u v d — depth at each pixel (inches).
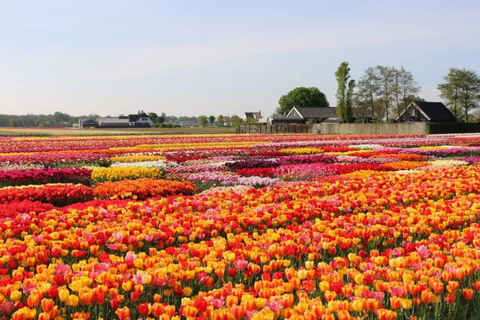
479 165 650.8
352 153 960.3
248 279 217.5
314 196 414.6
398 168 725.3
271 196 406.6
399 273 196.9
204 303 158.9
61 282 188.7
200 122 6373.0
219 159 911.7
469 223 327.9
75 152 1111.0
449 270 196.2
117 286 181.5
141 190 471.5
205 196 405.7
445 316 191.5
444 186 446.9
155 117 7190.0
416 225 279.4
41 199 445.7
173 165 826.8
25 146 1424.7
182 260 213.6
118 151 1136.2
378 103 3243.1
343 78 3196.4
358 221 300.5
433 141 1390.3
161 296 182.5
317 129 2829.7
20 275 195.2
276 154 1027.9
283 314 159.2
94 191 476.1
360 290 175.6
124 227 274.8
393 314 156.2
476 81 3346.5
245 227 308.5
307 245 260.5
